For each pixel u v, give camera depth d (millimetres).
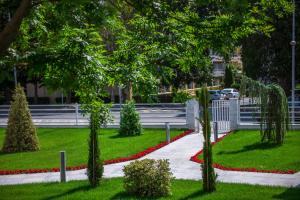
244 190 10172
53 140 20234
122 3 7105
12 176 12977
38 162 15094
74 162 14773
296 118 21766
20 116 17672
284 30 33594
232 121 21000
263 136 16797
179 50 7211
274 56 35062
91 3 6383
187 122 21781
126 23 8883
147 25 7129
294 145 16219
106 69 6746
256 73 35469
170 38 7086
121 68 7086
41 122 24422
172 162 14492
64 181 11734
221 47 6172
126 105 20766
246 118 22219
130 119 20594
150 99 7434
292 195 9672
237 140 17922
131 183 10000
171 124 22156
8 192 10703
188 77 34094
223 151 15672
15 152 17438
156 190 9828
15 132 17594
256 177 11734
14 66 6297
